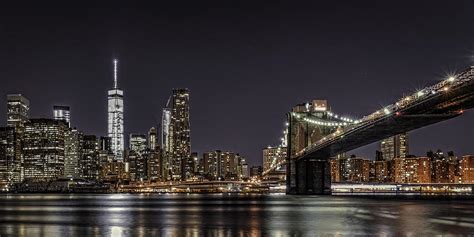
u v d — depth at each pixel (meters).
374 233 64.00
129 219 92.94
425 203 144.00
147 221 87.75
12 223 86.50
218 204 153.38
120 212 115.75
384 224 75.88
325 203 148.00
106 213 112.44
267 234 65.06
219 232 67.94
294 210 115.12
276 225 77.62
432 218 86.00
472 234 62.00
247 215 100.50
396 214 96.56
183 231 69.69
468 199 180.88
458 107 103.94
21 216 104.81
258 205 142.25
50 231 71.81
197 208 130.50
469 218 85.81
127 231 70.31
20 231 72.25
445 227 70.69
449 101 100.31
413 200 168.75
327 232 66.06
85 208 138.00
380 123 122.62
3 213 116.00
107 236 64.38
